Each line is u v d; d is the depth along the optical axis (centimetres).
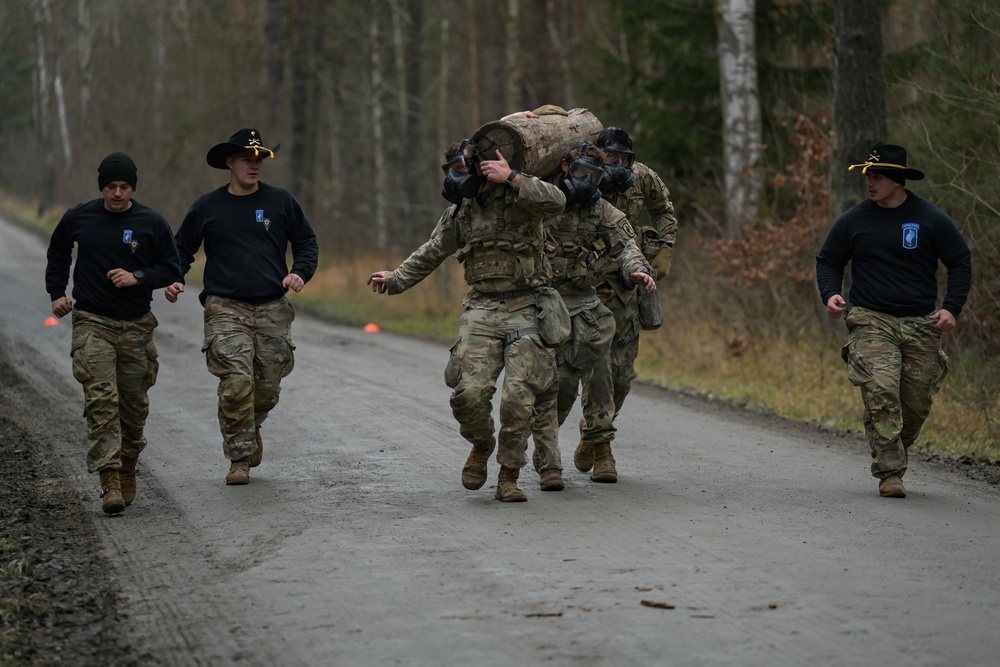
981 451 2675
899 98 4134
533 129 2011
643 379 3984
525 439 2058
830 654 1321
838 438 2869
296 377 3844
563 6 9269
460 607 1502
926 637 1375
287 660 1342
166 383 3675
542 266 2045
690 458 2559
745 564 1672
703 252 4634
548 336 2028
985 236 3391
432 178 8381
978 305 3438
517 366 2025
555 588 1568
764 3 5238
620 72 5781
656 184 2341
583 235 2100
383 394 3475
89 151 13300
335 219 8950
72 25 16238
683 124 5438
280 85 9794
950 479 2369
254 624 1467
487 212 2016
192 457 2578
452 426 2933
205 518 2020
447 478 2323
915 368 2172
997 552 1753
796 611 1466
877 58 3594
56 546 1858
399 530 1895
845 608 1478
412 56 8644
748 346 4025
